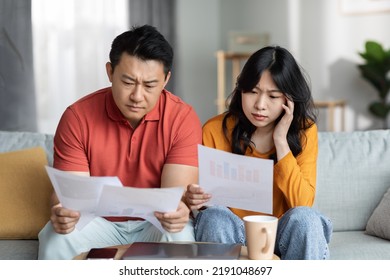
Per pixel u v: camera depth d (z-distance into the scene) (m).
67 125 2.36
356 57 6.44
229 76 7.47
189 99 7.27
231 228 2.17
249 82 2.29
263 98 2.29
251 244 1.81
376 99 6.35
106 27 5.70
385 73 5.95
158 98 2.30
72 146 2.34
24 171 2.67
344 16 6.51
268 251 1.81
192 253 1.81
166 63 2.14
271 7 7.05
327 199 2.69
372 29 6.32
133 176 2.38
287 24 6.93
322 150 2.77
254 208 2.07
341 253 2.33
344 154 2.76
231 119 2.50
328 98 6.68
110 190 1.82
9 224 2.58
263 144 2.47
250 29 7.25
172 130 2.36
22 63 4.62
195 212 2.37
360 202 2.70
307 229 2.04
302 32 6.82
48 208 2.62
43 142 2.86
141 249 1.86
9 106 4.57
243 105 2.34
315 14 6.71
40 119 5.15
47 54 5.17
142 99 2.13
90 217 2.00
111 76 2.24
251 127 2.45
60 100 5.33
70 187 1.85
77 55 5.46
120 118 2.33
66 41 5.36
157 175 2.38
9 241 2.57
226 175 2.02
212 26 7.49
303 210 2.09
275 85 2.28
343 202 2.70
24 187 2.64
